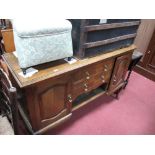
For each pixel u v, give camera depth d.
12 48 1.49
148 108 1.92
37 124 1.15
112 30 1.27
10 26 1.79
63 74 1.07
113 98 2.02
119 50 1.48
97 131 1.55
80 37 1.10
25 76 0.96
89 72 1.29
